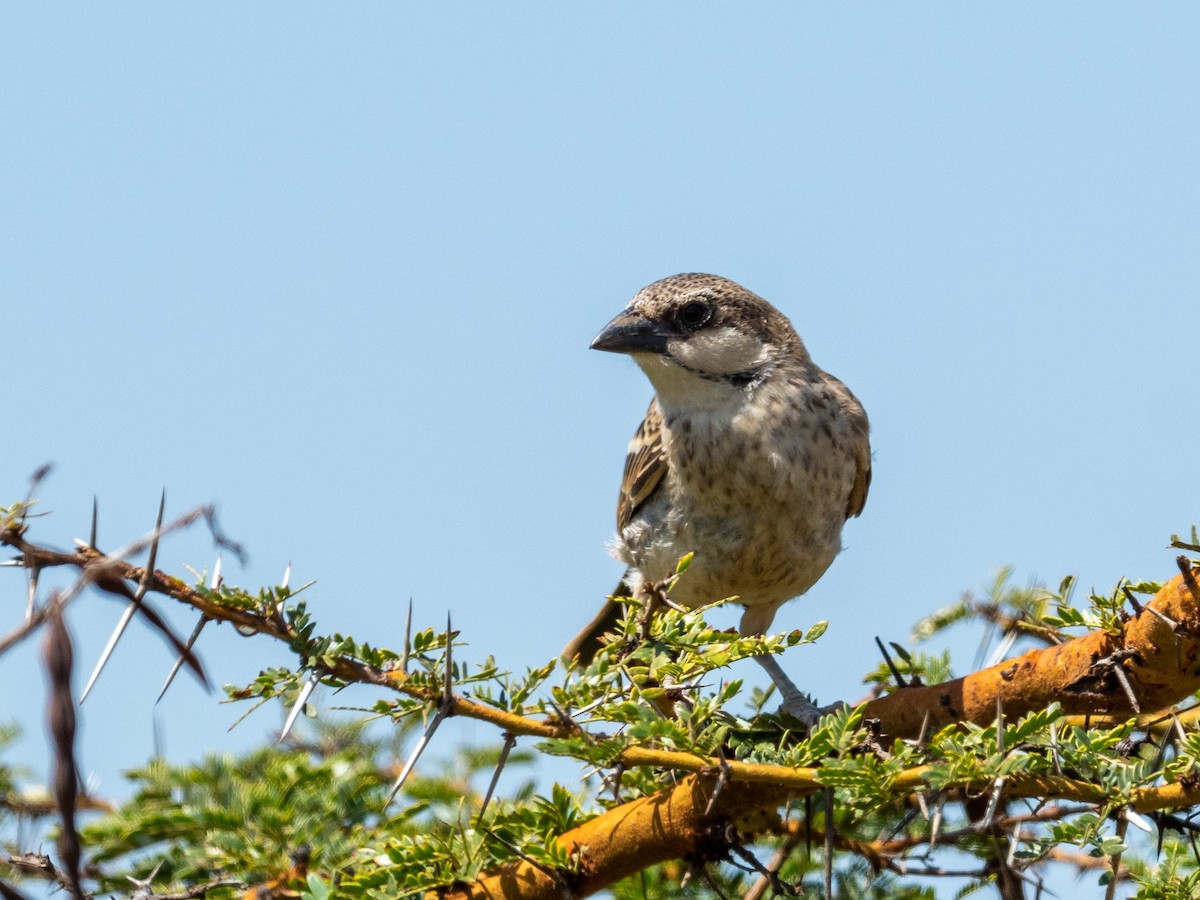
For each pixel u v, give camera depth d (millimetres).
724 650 6449
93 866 7594
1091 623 6812
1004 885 7215
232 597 5961
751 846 8266
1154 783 6410
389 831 7480
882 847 7715
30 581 5199
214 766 7922
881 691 8633
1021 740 6117
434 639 6336
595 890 6766
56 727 3658
